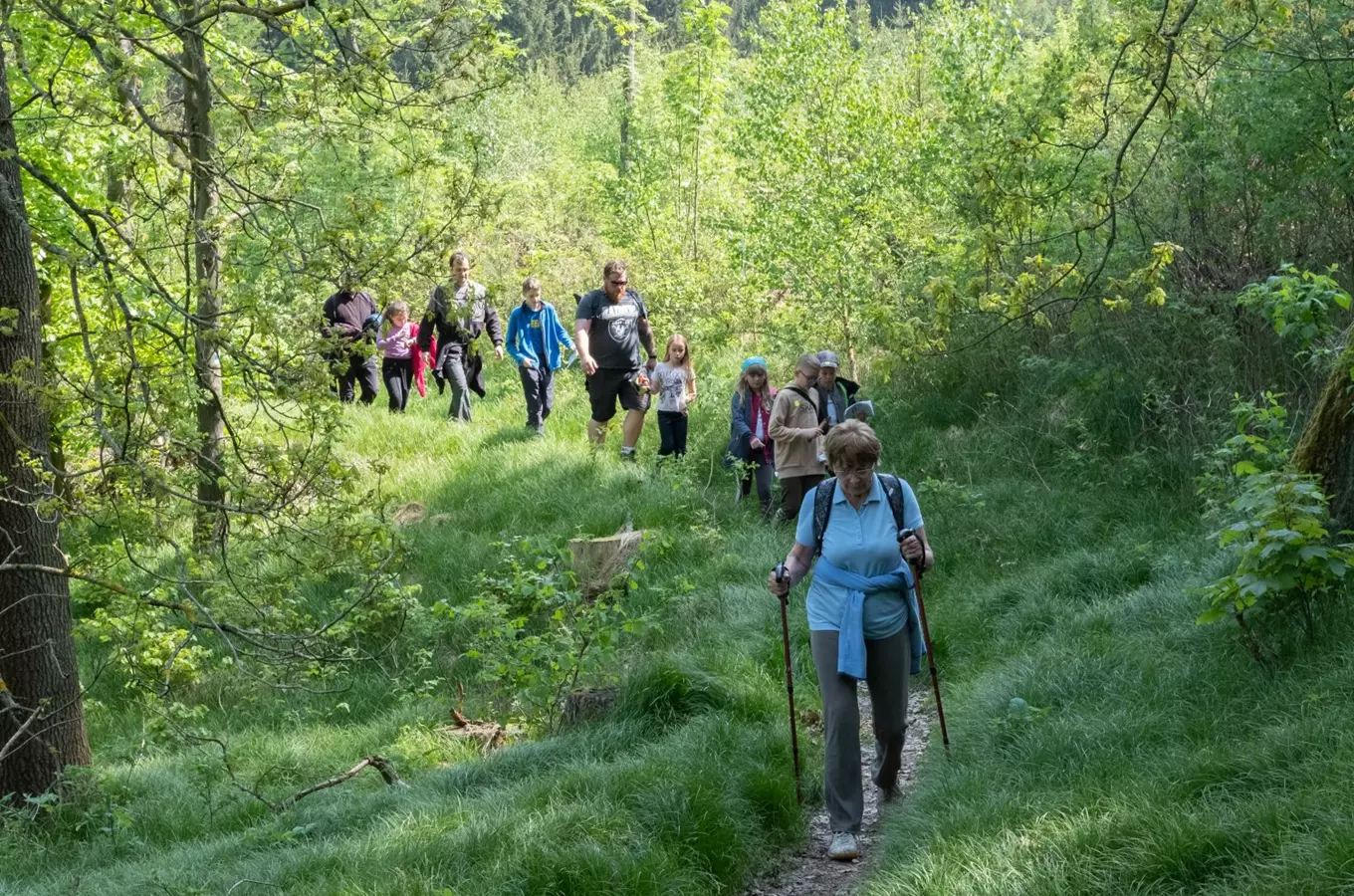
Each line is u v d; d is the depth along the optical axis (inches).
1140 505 388.8
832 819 222.8
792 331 655.8
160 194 295.4
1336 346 314.8
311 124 305.3
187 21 307.9
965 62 608.4
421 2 331.6
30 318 303.9
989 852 184.1
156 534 271.3
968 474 464.8
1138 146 467.8
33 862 278.5
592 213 1128.8
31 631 311.6
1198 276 449.1
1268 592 241.3
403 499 539.8
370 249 282.0
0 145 299.0
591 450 557.0
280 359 269.7
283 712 378.6
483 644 358.0
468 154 315.3
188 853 254.8
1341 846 156.1
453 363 647.8
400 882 197.6
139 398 264.1
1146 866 170.2
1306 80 404.5
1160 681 240.5
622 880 196.4
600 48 2146.9
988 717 253.1
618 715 289.4
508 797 235.0
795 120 669.3
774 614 360.8
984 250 299.6
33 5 295.4
